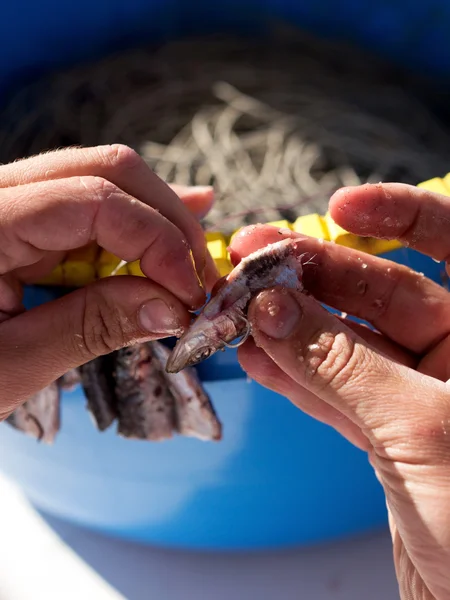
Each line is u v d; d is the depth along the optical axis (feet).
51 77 1.40
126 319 0.69
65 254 0.81
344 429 0.76
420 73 1.41
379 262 0.78
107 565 1.09
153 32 1.48
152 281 0.69
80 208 0.65
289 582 1.06
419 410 0.59
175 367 0.69
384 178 1.19
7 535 1.13
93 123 1.31
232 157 1.20
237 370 0.81
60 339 0.70
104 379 0.83
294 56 1.42
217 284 0.70
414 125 1.31
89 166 0.72
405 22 1.37
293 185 1.15
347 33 1.46
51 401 0.86
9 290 0.71
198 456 0.91
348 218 0.75
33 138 1.31
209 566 1.09
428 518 0.58
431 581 0.62
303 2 1.44
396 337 0.81
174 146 1.25
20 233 0.65
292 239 0.73
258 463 0.91
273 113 1.29
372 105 1.32
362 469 0.95
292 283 0.69
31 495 1.09
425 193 0.75
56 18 1.38
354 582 1.05
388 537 1.10
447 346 0.78
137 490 0.97
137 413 0.85
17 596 1.06
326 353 0.62
